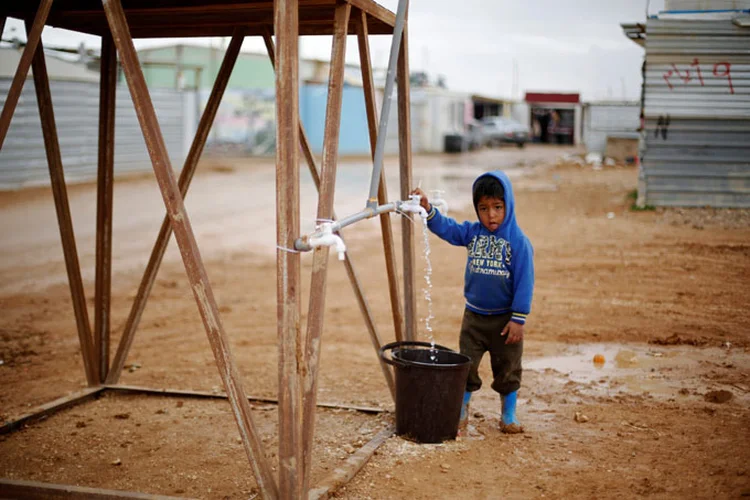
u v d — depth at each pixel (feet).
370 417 17.24
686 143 50.01
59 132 70.28
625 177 80.59
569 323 25.64
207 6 14.57
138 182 75.77
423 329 25.76
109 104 17.98
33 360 23.17
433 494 12.59
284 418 11.29
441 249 42.14
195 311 29.66
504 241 15.11
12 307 30.01
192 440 15.88
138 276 35.96
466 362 14.96
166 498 12.23
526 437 15.33
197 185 75.82
